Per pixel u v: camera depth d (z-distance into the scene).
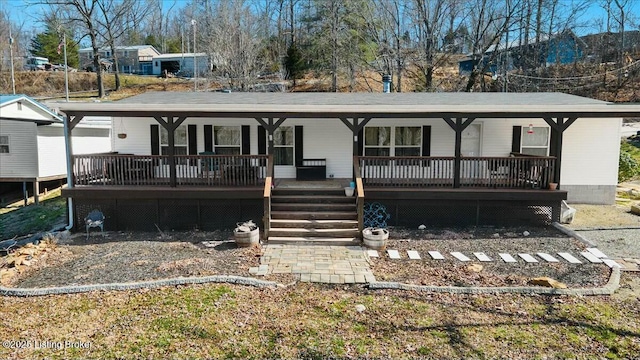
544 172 10.67
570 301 6.28
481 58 30.36
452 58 32.34
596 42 33.59
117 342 5.21
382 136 12.74
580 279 7.16
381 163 10.98
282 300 6.39
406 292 6.66
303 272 7.55
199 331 5.44
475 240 9.57
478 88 31.84
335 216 10.12
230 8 36.94
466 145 12.73
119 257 8.48
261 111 10.40
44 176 15.79
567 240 9.44
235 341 5.21
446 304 6.22
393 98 13.22
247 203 10.71
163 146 12.73
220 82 35.16
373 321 5.71
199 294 6.58
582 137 12.60
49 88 39.97
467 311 5.99
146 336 5.34
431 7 30.59
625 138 25.44
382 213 10.75
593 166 12.74
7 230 12.22
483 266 7.89
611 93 31.06
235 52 33.97
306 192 10.90
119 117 11.50
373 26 31.75
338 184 11.66
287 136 12.80
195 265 7.86
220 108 10.27
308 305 6.21
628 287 6.82
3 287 6.93
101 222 10.16
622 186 15.70
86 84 41.25
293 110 10.37
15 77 39.97
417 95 14.37
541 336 5.30
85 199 10.64
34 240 10.03
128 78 42.78
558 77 32.50
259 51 36.88
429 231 10.38
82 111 10.38
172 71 48.22
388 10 31.41
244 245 9.09
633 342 5.13
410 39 31.64
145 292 6.70
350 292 6.70
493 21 30.34
